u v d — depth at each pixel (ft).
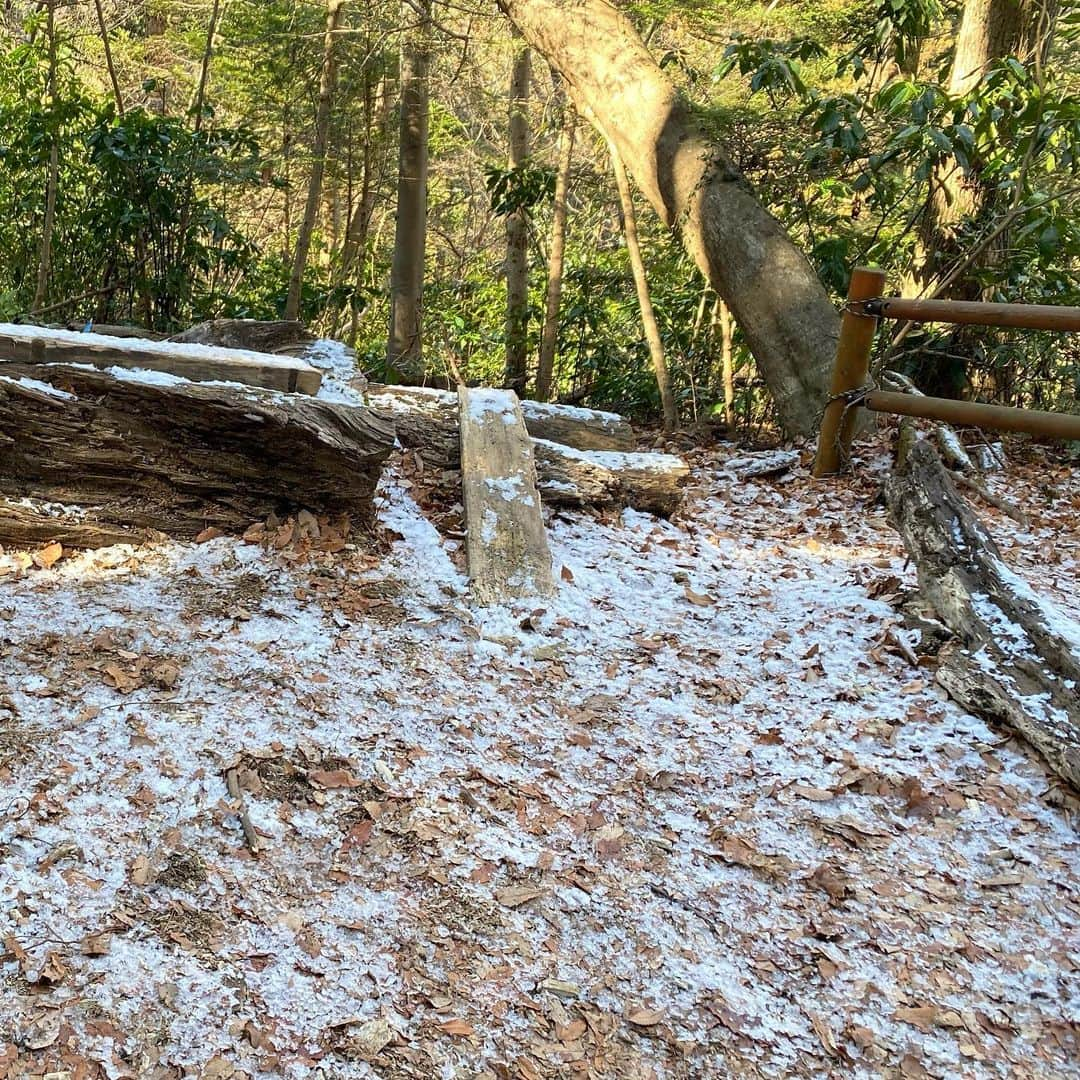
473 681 10.24
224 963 6.63
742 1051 6.70
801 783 9.26
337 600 11.19
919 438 17.74
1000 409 15.35
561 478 14.66
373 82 33.42
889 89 20.24
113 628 9.87
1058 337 21.99
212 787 8.07
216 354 13.12
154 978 6.40
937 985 7.34
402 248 31.27
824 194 27.48
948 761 9.71
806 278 21.02
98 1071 5.80
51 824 7.40
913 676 11.07
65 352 11.96
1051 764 9.37
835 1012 7.07
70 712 8.55
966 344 21.91
